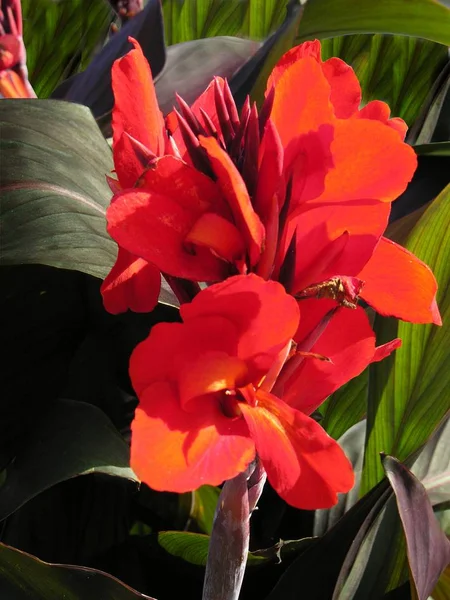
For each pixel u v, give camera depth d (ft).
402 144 1.23
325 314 1.39
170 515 2.78
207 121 1.40
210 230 1.26
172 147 1.43
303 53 1.44
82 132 2.15
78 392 2.60
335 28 2.67
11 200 1.87
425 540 1.89
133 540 2.52
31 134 2.03
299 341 1.43
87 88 3.13
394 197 1.29
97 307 2.59
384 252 1.40
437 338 2.42
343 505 2.83
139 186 1.28
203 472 1.17
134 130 1.38
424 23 2.47
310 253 1.36
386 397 2.52
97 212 2.00
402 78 3.95
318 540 2.21
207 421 1.23
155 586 2.52
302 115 1.28
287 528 2.83
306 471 1.23
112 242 1.96
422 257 2.39
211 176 1.36
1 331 2.47
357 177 1.28
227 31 4.13
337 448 1.23
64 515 2.58
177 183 1.28
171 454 1.16
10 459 2.29
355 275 1.35
